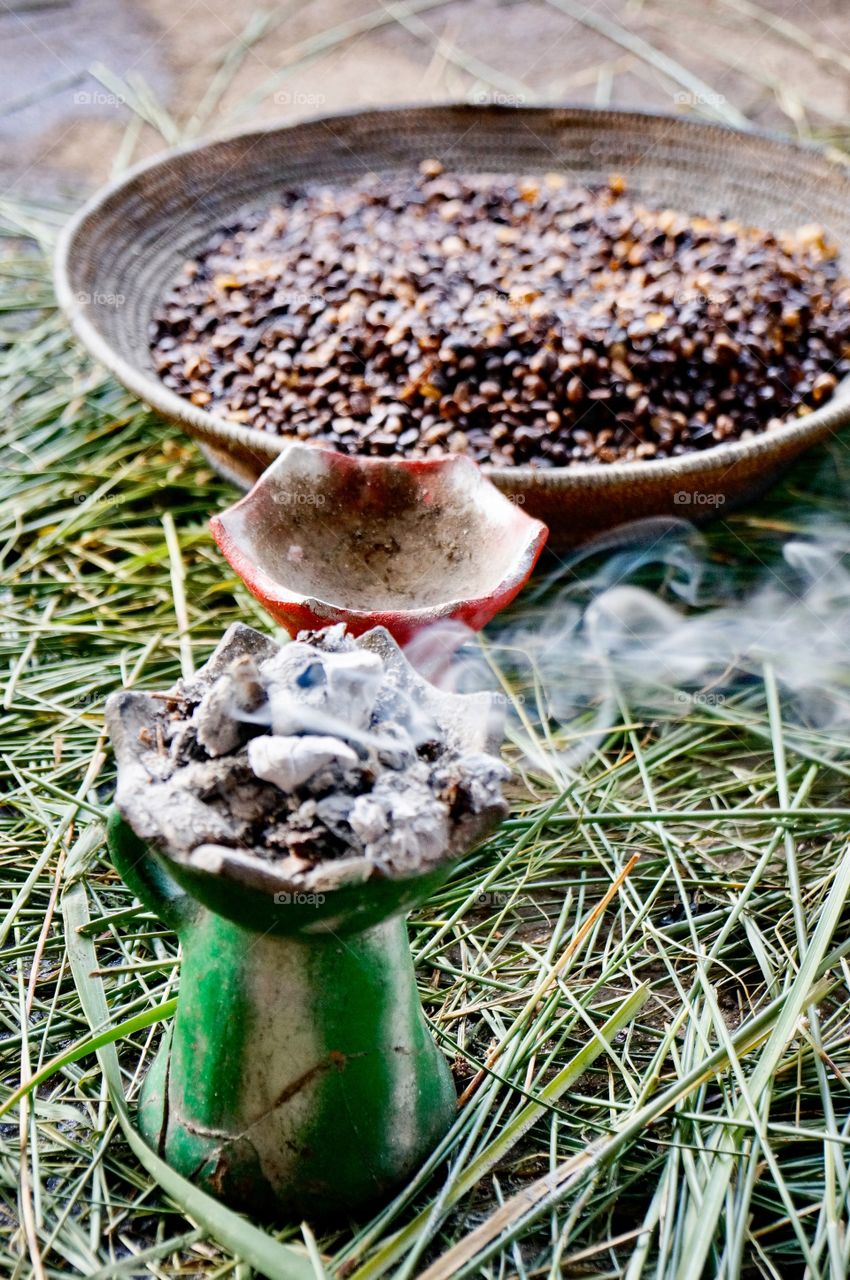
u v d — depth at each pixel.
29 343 1.20
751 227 1.19
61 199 1.35
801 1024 0.84
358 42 1.65
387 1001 0.79
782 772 0.94
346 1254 0.78
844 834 0.93
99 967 0.87
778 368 1.06
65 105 1.49
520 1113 0.81
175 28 1.66
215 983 0.78
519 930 0.90
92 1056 0.84
